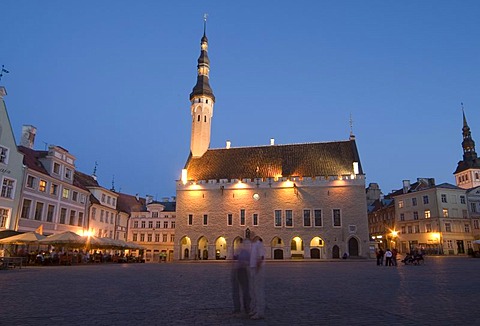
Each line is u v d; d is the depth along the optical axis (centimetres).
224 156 6725
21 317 802
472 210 6956
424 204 6988
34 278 1792
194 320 772
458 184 9225
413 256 3316
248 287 836
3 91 3628
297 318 784
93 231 5541
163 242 7194
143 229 7288
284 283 1597
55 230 4416
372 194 10000
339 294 1186
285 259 5412
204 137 6962
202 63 7344
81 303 1002
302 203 5766
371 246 5631
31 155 4397
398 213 7569
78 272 2306
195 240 5978
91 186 5838
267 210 5850
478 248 6719
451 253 6506
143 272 2405
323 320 761
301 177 5853
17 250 3769
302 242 5662
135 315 828
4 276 1916
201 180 6188
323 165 6088
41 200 4147
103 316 815
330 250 5525
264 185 5941
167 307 940
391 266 3092
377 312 845
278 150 6588
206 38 7494
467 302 980
